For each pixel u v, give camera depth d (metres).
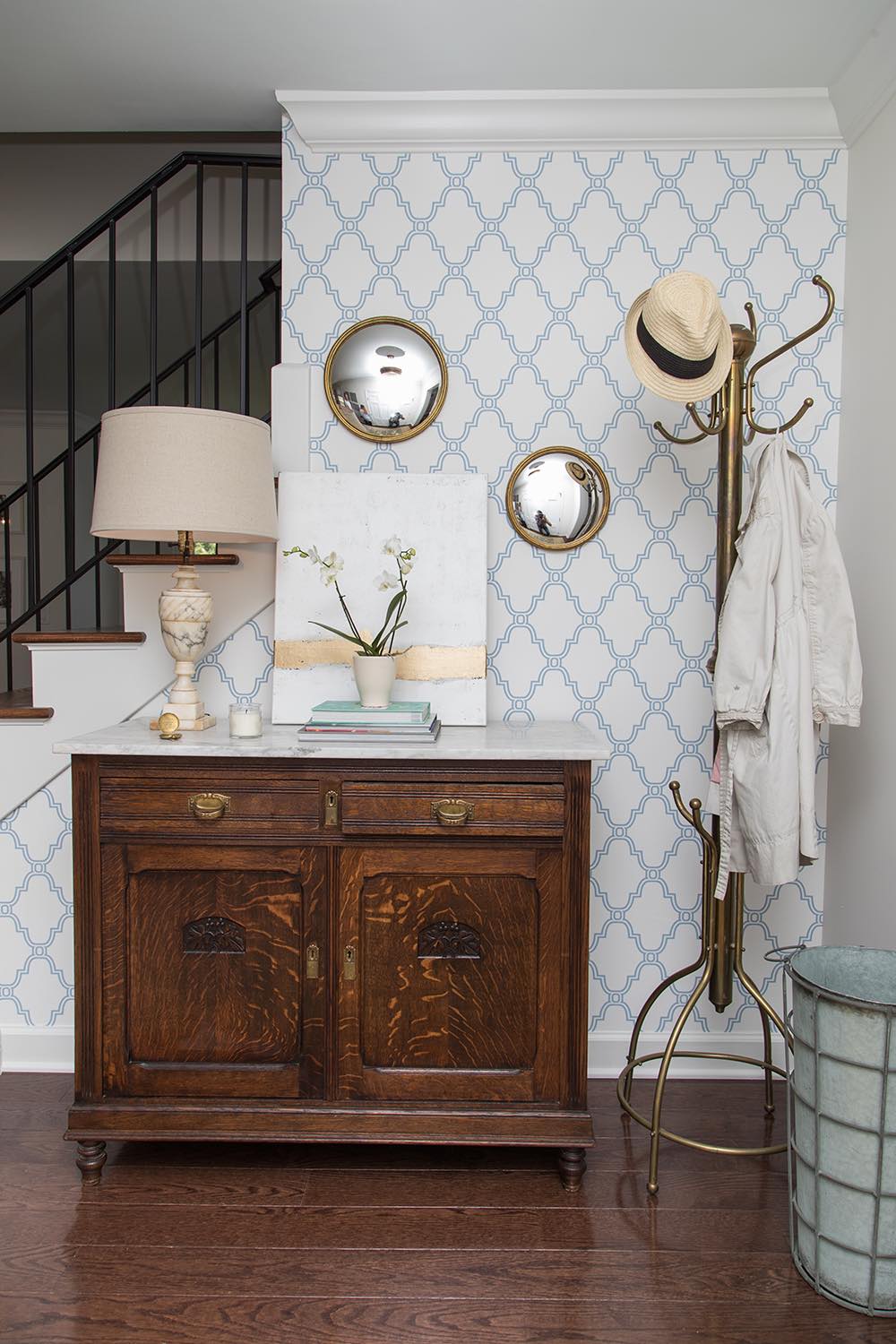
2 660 5.21
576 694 2.35
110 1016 1.87
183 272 3.18
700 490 2.32
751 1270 1.61
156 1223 1.72
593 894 2.36
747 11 1.91
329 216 2.32
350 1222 1.73
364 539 2.24
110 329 2.49
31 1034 2.35
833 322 2.30
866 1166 1.49
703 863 2.00
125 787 1.87
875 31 1.96
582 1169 1.84
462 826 1.83
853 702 1.87
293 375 2.32
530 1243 1.67
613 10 1.91
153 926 1.87
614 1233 1.71
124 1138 1.84
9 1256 1.62
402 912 1.85
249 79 2.20
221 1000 1.87
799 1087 1.61
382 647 2.16
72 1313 1.49
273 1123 1.84
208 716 2.11
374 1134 1.83
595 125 2.26
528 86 2.20
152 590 2.32
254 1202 1.79
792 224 2.29
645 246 2.30
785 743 1.80
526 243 2.31
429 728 1.93
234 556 2.26
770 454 1.86
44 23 1.98
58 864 2.34
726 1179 1.89
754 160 2.29
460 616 2.22
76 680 2.31
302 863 1.85
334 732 1.90
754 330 1.90
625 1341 1.44
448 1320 1.48
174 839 1.86
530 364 2.32
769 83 2.18
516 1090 1.84
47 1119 2.10
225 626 2.33
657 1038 2.36
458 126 2.27
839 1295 1.53
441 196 2.31
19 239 3.13
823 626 1.89
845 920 2.22
